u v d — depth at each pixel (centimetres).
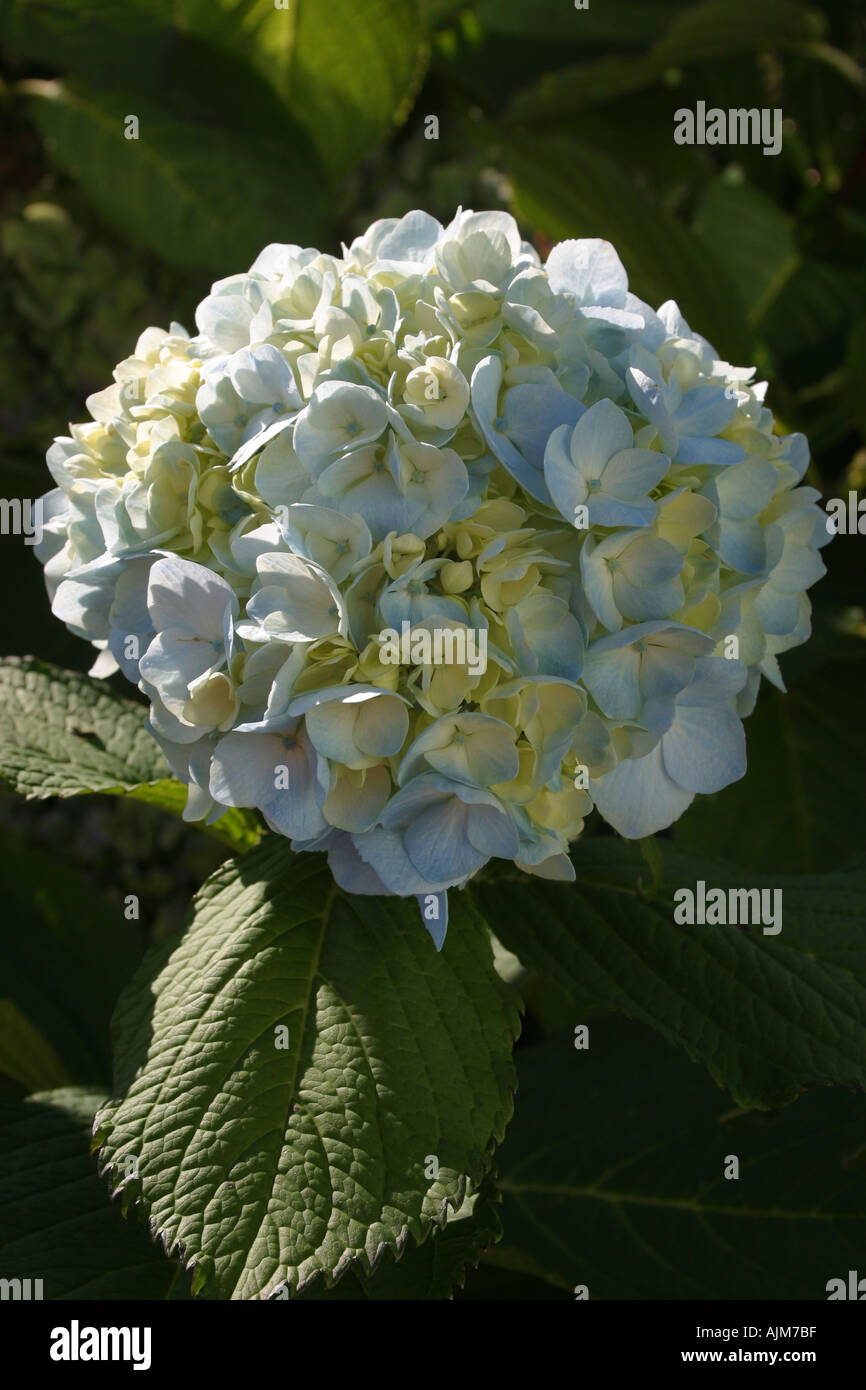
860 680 108
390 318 64
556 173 102
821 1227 76
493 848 63
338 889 68
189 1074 65
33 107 108
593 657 63
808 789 105
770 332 129
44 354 121
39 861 91
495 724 62
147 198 110
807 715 108
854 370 104
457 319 64
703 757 66
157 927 123
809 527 67
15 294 119
